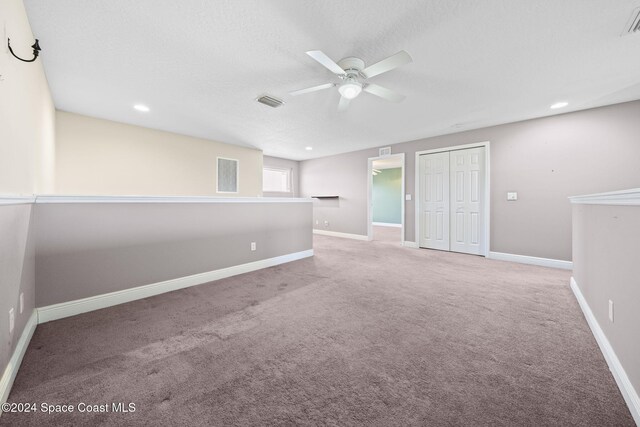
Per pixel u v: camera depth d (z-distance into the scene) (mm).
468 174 4574
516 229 3998
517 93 2982
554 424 1053
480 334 1777
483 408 1134
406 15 1747
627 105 3189
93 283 2176
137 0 1625
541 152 3781
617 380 1275
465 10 1698
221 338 1722
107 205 2248
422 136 4957
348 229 6637
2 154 1386
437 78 2643
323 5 1665
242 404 1157
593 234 1860
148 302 2338
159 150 4598
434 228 5020
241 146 5883
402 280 3021
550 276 3201
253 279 3053
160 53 2215
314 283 2902
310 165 7551
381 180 10406
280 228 3830
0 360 1142
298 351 1572
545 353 1553
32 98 2049
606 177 3318
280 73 2549
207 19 1799
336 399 1188
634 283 1169
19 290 1479
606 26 1846
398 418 1083
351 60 2223
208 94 3055
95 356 1506
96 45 2102
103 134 3994
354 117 3840
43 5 1661
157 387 1259
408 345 1641
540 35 1951
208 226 2965
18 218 1462
